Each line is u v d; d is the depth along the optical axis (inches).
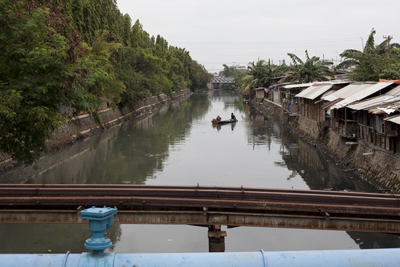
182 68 3850.9
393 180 571.5
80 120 1258.6
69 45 491.8
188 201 358.0
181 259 94.0
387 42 1104.2
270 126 1520.7
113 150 1021.2
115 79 1507.1
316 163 861.2
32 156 541.0
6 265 93.0
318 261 93.1
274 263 92.7
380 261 93.0
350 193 382.0
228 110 2260.1
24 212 360.2
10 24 439.8
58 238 452.8
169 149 1033.5
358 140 760.3
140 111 2058.3
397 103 590.2
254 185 681.6
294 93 1445.6
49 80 447.2
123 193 376.8
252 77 2551.7
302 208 351.6
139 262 94.1
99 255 96.3
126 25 2118.6
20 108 458.6
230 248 435.8
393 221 347.6
